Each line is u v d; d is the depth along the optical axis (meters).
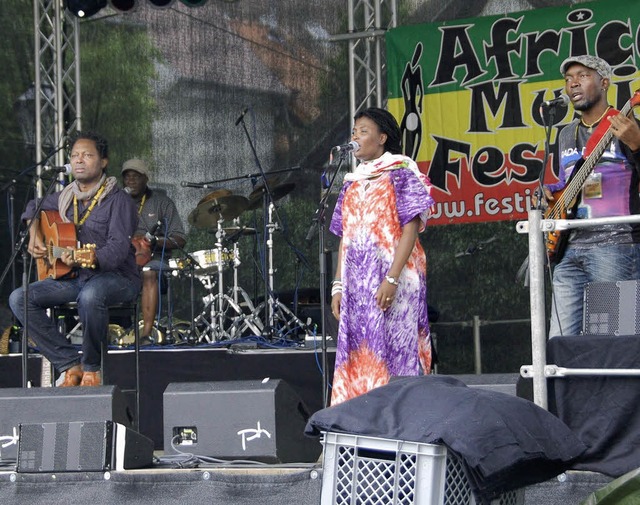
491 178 8.45
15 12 9.11
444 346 8.82
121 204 6.11
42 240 6.11
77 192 6.13
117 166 9.48
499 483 2.76
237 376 6.62
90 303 5.77
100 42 9.48
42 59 9.23
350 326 4.66
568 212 4.90
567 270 5.00
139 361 6.38
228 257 8.98
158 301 8.76
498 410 2.80
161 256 9.05
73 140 6.43
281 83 9.49
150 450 4.27
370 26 8.77
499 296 8.69
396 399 2.85
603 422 3.74
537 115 8.34
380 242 4.63
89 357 5.86
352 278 4.68
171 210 9.13
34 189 8.91
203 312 8.87
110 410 4.27
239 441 4.19
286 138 9.46
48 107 9.20
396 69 8.63
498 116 8.43
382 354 4.57
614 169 4.88
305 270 9.30
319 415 2.83
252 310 8.68
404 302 4.62
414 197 4.62
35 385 6.89
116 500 4.07
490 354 8.70
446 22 8.55
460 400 2.79
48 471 4.15
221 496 3.98
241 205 8.91
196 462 4.17
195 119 9.59
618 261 4.86
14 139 8.99
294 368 6.56
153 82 9.57
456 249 8.80
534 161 8.34
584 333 4.07
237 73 9.55
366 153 4.80
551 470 2.94
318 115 9.39
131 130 9.52
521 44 8.38
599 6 8.18
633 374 3.67
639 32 8.04
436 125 8.55
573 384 3.81
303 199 9.36
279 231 9.05
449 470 2.71
